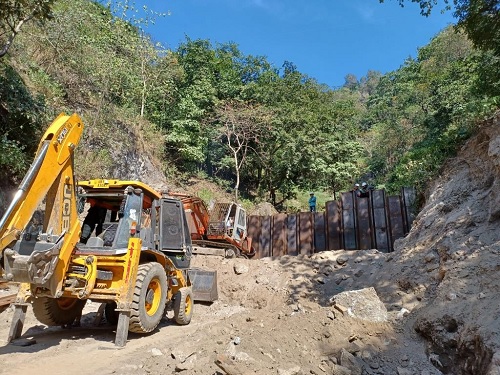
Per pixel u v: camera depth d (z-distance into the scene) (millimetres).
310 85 34969
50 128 5957
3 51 11320
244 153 28156
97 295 6363
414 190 16125
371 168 35219
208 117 28203
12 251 5105
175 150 25812
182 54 32812
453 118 22844
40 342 6422
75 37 17641
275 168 29766
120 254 6516
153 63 24062
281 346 5246
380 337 5953
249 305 12969
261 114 28172
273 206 28219
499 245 6859
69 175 6195
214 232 16875
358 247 16938
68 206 6156
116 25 20906
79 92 18031
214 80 32062
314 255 14344
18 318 6375
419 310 6926
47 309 7043
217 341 5328
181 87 29562
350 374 4777
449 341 5496
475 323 5152
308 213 19000
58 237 5734
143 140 21031
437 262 8664
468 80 23750
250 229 20000
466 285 6359
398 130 33188
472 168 10914
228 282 14039
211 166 31359
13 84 12445
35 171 5418
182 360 4887
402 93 36531
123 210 6949
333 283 12625
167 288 7641
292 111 29281
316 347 5465
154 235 7676
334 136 30016
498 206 7926
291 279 13297
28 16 11711
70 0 18672
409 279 8844
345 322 6109
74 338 6777
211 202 23859
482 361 4625
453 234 8695
